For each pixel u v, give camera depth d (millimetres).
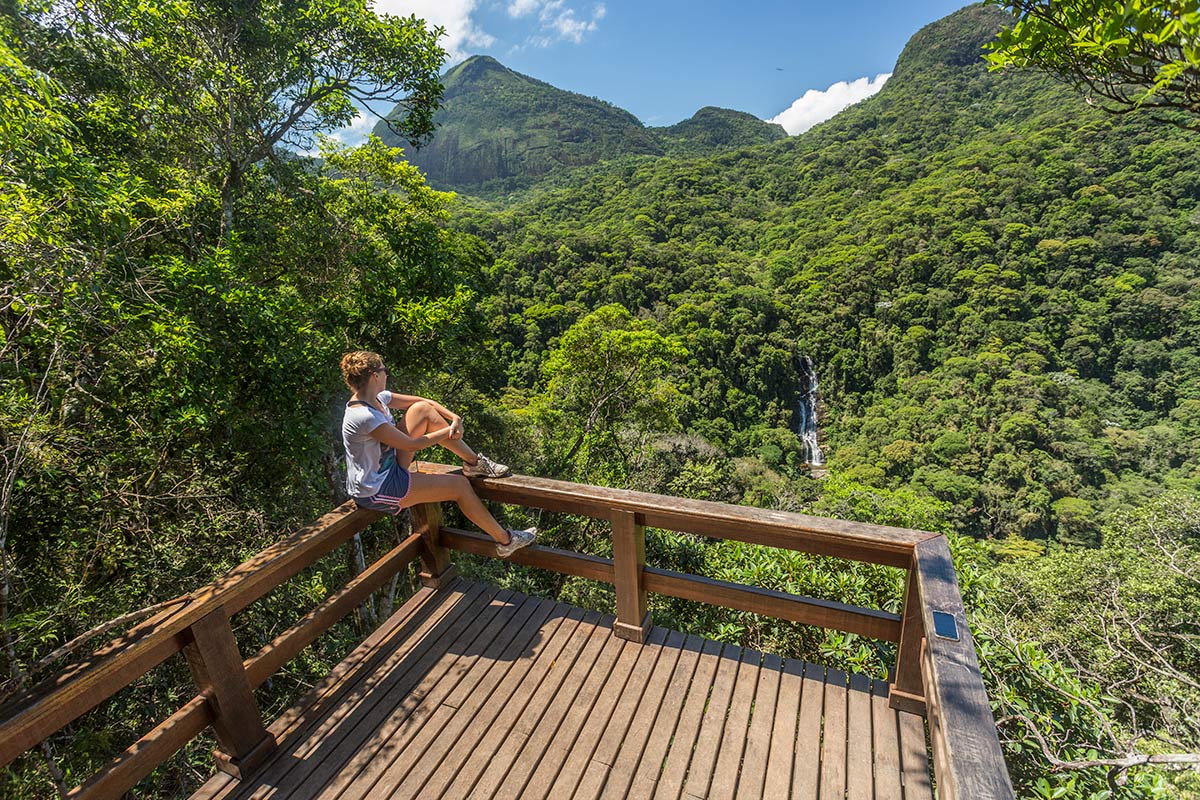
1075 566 10094
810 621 2141
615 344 15234
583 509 2391
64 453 3807
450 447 2490
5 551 3197
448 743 1978
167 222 5273
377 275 8258
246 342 5238
